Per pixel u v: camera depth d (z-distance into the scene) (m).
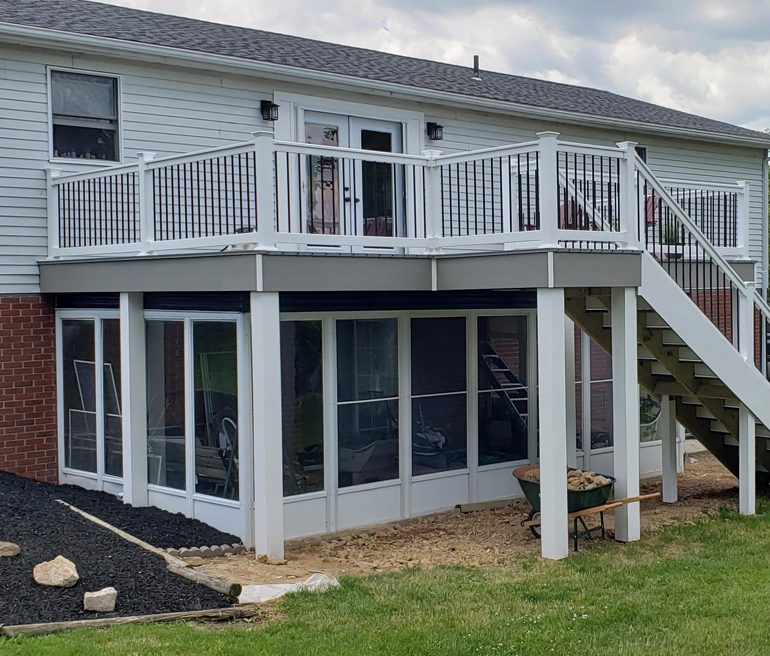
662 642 5.64
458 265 8.45
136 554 6.98
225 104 11.20
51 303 10.31
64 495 9.33
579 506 8.41
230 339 8.49
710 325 9.21
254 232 7.73
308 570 7.54
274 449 7.74
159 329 9.26
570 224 9.55
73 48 9.98
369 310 9.51
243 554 8.07
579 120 14.59
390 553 8.44
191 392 8.89
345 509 9.34
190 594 6.29
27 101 9.96
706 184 11.21
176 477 9.12
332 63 12.47
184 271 8.24
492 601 6.52
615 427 8.60
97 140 10.46
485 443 10.72
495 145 13.90
